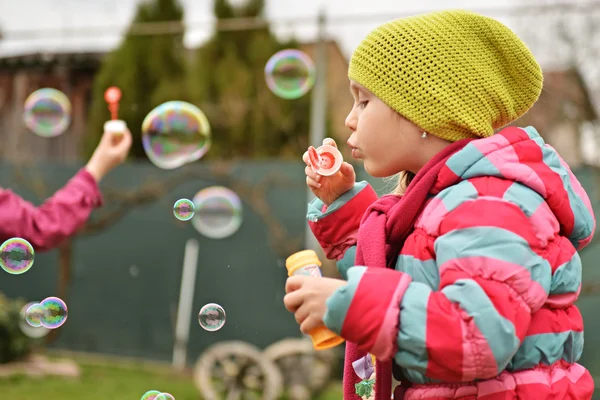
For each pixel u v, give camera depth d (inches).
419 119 54.1
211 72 387.9
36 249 96.7
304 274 55.2
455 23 55.1
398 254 55.8
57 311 93.6
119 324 305.0
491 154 50.9
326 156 61.4
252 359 228.2
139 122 367.2
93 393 243.3
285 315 290.2
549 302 49.8
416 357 45.3
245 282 294.8
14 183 319.0
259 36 395.5
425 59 54.1
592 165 249.8
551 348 49.3
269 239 286.8
